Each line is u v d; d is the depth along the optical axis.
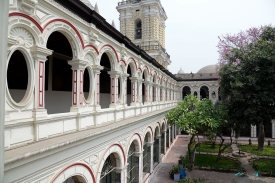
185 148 27.16
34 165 5.03
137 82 14.65
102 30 9.25
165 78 24.36
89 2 10.90
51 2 6.15
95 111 8.58
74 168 6.69
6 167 4.20
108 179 11.10
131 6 31.09
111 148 9.39
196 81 36.84
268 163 20.02
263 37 18.11
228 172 18.22
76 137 6.44
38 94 5.77
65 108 11.22
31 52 5.63
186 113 17.80
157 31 30.30
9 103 4.95
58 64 10.84
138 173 13.45
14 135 5.05
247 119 16.38
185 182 15.40
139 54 14.29
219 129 18.03
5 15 3.70
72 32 7.12
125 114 11.98
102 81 14.80
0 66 3.66
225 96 18.17
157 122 18.97
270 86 14.86
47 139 6.07
